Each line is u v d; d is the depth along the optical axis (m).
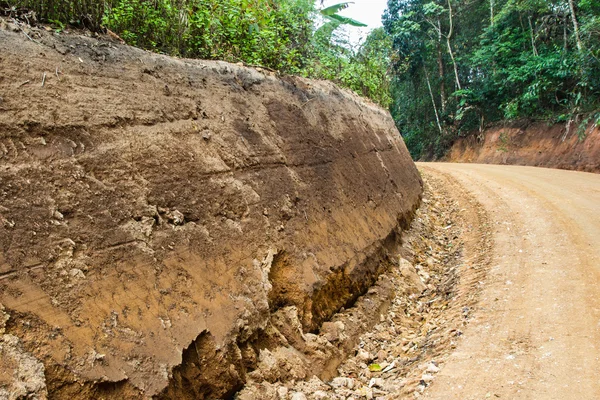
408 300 6.19
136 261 2.96
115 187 3.10
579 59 15.47
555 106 18.55
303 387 3.66
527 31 19.72
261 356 3.59
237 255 3.77
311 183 5.55
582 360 3.82
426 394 3.64
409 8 27.55
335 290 5.00
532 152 18.41
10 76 2.86
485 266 6.77
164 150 3.60
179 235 3.36
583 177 12.87
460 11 24.98
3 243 2.40
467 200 11.84
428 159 27.88
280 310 4.13
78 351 2.40
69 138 2.99
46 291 2.45
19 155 2.69
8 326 2.22
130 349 2.63
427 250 8.45
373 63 13.40
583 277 5.67
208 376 3.04
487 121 23.00
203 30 5.64
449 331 4.85
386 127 11.98
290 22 9.14
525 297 5.33
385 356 4.66
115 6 4.70
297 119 6.00
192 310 3.12
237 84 5.14
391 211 7.99
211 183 3.92
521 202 10.43
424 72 28.55
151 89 3.83
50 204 2.69
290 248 4.48
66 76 3.19
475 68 23.72
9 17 3.19
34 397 2.12
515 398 3.41
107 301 2.69
